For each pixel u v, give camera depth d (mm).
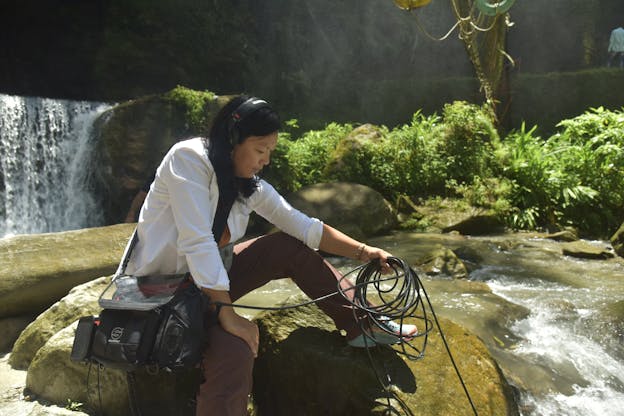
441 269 5246
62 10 14219
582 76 13250
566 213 8188
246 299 4375
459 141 8797
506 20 10039
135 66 14258
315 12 16391
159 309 2039
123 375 2750
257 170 2277
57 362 2936
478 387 2670
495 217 7887
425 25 16562
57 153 9266
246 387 2111
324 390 2625
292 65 15969
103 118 9016
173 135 9031
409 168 8656
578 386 3449
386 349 2715
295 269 2580
